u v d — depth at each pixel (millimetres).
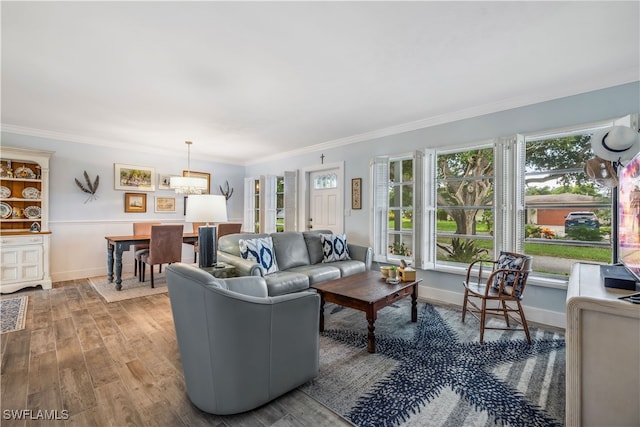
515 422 1527
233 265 3031
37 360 2113
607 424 1190
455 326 2812
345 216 4719
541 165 3078
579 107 2689
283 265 3559
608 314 1181
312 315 1831
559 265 2949
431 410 1618
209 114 3473
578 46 2051
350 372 2004
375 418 1551
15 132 4027
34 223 4051
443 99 3041
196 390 1595
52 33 1882
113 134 4375
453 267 3605
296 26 1823
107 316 2996
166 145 5078
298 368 1767
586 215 2812
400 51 2117
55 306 3285
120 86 2693
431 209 3680
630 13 1690
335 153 4836
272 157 5996
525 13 1701
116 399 1685
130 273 4961
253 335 1548
